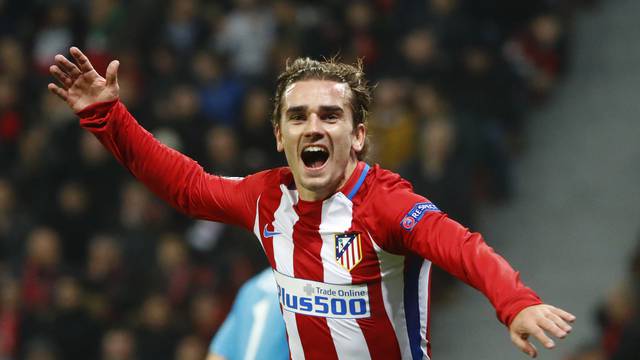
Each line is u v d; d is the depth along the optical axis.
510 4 35.72
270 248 12.57
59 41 38.03
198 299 29.84
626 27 38.81
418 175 29.22
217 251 30.66
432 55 32.34
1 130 36.81
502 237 33.03
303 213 12.26
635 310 26.55
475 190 32.03
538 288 31.66
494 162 32.12
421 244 11.48
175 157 13.27
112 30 36.91
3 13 40.34
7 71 37.94
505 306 10.49
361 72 12.66
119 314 30.69
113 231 32.62
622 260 31.59
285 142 12.30
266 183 12.76
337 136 12.07
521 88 34.38
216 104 33.91
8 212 34.12
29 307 31.31
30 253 32.22
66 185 33.91
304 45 33.97
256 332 16.59
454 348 30.70
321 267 12.12
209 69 34.62
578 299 31.05
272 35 35.00
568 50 37.41
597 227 32.78
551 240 32.66
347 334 12.12
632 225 32.62
